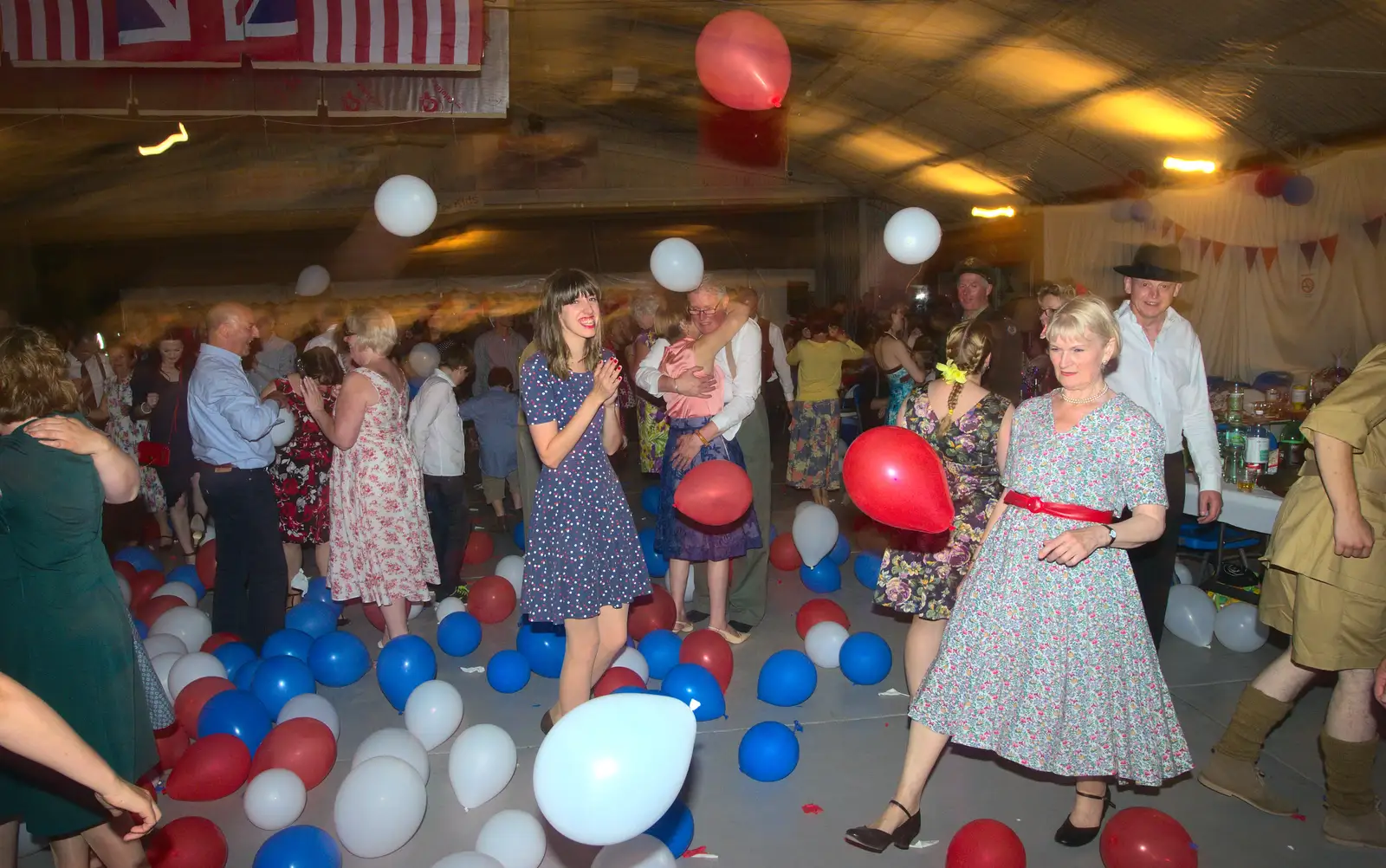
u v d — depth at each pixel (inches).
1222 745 126.5
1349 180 316.8
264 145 594.6
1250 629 174.6
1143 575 151.9
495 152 636.7
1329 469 107.2
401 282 600.1
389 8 239.1
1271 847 114.1
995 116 442.9
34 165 538.6
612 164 657.0
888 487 110.3
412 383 260.4
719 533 177.3
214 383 169.5
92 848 98.8
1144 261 144.4
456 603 202.5
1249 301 361.1
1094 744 103.3
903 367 285.6
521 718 155.9
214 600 182.2
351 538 171.6
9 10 229.6
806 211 677.3
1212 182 376.5
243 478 175.3
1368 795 115.1
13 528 91.1
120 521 280.4
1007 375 177.3
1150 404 146.6
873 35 393.4
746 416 175.5
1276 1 270.4
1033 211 532.4
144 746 98.3
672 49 478.9
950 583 126.5
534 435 126.1
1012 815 121.7
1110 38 330.0
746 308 175.0
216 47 236.2
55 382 96.1
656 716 72.5
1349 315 318.7
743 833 119.2
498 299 589.9
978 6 338.6
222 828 124.2
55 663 92.4
